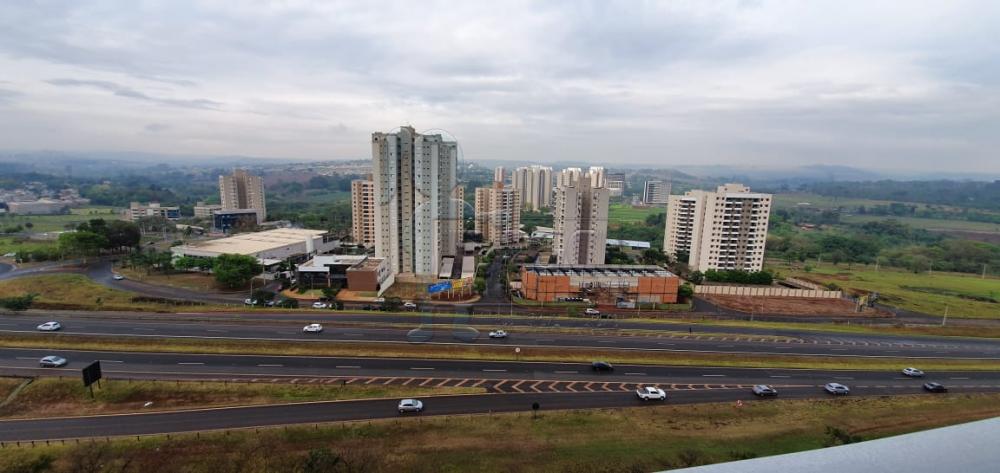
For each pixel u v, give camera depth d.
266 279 100.56
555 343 64.62
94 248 110.75
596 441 41.84
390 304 81.94
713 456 40.00
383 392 49.59
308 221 186.62
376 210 103.31
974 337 74.62
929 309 93.56
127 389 48.25
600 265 109.25
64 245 105.56
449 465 38.19
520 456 39.47
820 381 56.06
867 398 51.84
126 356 56.66
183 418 44.06
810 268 135.75
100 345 58.81
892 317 87.81
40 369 52.75
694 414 47.03
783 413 47.91
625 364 58.69
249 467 37.97
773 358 61.72
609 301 92.56
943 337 74.06
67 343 59.06
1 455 38.38
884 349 67.25
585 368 57.22
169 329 65.25
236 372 53.50
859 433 44.66
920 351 66.94
